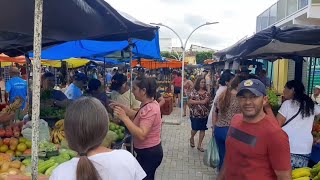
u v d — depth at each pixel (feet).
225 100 17.84
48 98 20.94
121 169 5.81
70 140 5.71
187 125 43.83
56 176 5.61
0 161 11.05
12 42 14.70
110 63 61.82
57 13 8.32
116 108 13.15
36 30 6.66
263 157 8.87
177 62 70.18
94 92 23.72
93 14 9.16
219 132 18.15
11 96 31.71
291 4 44.88
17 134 13.35
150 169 14.19
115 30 10.53
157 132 14.15
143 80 13.75
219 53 28.35
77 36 10.05
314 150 16.69
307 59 38.63
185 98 54.24
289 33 12.78
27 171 10.52
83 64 62.39
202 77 28.99
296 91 15.08
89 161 5.48
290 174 8.68
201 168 24.22
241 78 17.92
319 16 34.47
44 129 13.61
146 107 13.64
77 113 5.65
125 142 17.16
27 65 22.93
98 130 5.70
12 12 7.49
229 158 9.70
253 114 8.98
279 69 58.95
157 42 21.40
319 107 15.85
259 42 13.85
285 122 15.07
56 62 56.54
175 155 27.73
